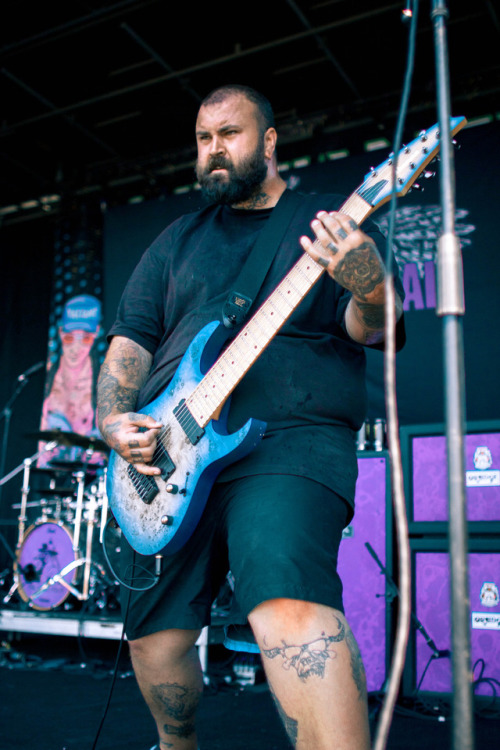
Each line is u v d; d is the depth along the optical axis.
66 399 5.82
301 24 4.52
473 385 4.03
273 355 1.31
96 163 6.16
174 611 1.37
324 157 5.26
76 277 6.10
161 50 4.78
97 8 4.38
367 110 5.10
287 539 1.11
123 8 4.35
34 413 6.03
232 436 1.23
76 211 6.24
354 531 2.92
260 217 1.51
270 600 1.08
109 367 1.52
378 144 5.14
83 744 2.14
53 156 6.07
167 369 1.45
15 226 6.67
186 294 1.50
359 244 1.05
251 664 3.22
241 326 1.36
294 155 5.33
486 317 4.09
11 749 2.08
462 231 4.24
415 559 2.79
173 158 5.84
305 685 1.03
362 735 1.01
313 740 1.03
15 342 6.32
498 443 2.75
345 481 1.24
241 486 1.25
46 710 2.60
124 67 4.99
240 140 1.45
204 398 1.30
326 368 1.30
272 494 1.18
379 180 1.21
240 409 1.30
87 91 5.24
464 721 0.69
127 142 5.90
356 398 1.32
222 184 1.47
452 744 0.69
